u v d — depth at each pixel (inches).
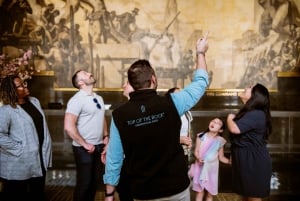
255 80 518.0
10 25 507.2
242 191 180.2
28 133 183.0
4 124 175.9
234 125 177.2
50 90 512.4
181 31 518.3
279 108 513.3
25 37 509.0
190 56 518.3
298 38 512.7
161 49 518.6
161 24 518.3
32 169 183.9
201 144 231.8
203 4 518.0
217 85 518.3
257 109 180.5
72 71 514.0
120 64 517.0
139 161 113.3
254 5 516.4
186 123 211.5
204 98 512.7
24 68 508.7
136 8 517.7
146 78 115.9
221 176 315.0
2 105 178.9
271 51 516.4
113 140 116.3
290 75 513.0
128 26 517.3
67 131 192.4
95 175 202.2
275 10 514.3
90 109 197.3
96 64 515.8
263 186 177.5
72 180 309.7
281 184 297.4
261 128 177.9
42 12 510.3
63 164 352.2
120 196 166.7
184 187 113.7
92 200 203.0
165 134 111.7
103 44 515.8
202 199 234.2
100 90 513.7
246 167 178.4
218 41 518.0
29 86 510.0
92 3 514.9
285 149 419.8
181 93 116.0
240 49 518.0
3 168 179.9
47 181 307.0
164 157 111.4
